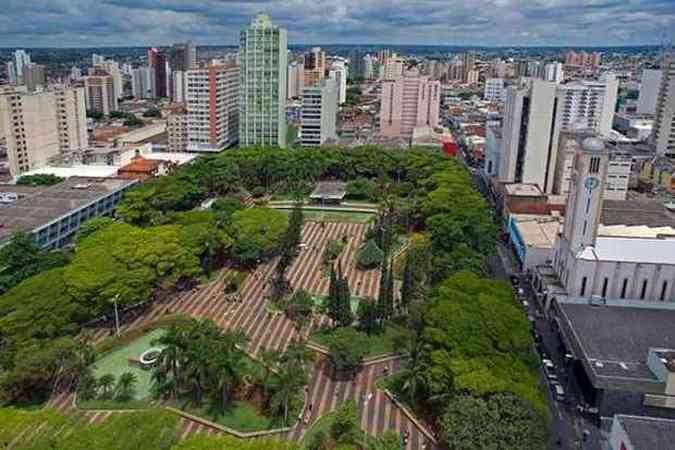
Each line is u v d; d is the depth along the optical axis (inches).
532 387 3614.7
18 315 4431.6
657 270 5177.2
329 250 6747.1
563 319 4906.5
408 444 3710.6
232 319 5280.5
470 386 3496.6
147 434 2918.3
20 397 4067.4
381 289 4965.6
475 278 4909.0
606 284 5255.9
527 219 7372.1
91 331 5004.9
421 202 7647.6
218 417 3900.1
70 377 4197.8
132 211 7406.5
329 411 4015.8
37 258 5708.7
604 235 5674.2
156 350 4702.3
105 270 5019.7
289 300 5472.4
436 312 4234.7
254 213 6806.1
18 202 7436.0
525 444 3191.4
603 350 4345.5
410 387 3909.9
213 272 6318.9
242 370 3917.3
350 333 4478.3
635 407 3961.6
